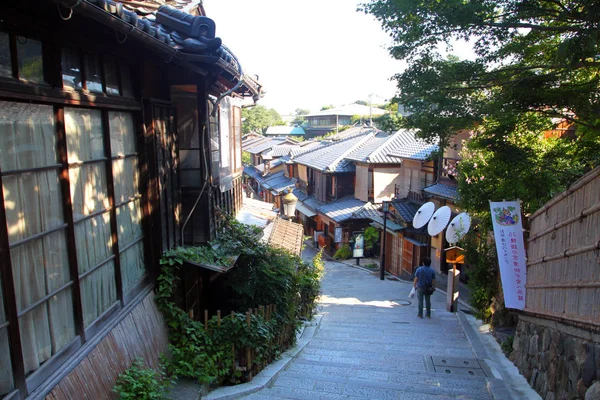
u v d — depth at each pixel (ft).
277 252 28.63
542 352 19.16
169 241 21.45
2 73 10.67
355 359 25.71
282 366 23.16
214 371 19.06
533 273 22.38
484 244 34.32
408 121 21.22
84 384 12.87
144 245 19.42
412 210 67.21
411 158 67.41
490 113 20.40
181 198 23.91
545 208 20.36
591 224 15.01
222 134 30.81
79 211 14.11
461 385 20.83
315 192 106.42
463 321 34.53
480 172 31.22
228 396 18.30
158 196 19.85
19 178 11.24
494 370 22.91
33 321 11.57
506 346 25.98
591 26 14.37
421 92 20.18
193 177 23.93
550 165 25.86
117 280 16.48
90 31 14.37
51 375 11.91
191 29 17.12
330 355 26.71
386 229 69.72
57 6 10.91
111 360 14.64
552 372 17.51
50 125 12.67
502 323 29.91
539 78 20.01
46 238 12.26
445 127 20.33
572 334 16.02
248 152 184.24
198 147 23.89
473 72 19.72
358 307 43.91
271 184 136.05
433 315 39.24
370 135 98.32
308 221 112.06
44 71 12.43
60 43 12.87
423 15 18.07
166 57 16.65
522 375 21.71
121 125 17.48
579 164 26.66
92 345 13.91
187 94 23.68
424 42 19.17
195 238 24.29
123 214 17.47
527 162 24.77
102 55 15.74
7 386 10.32
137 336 16.84
